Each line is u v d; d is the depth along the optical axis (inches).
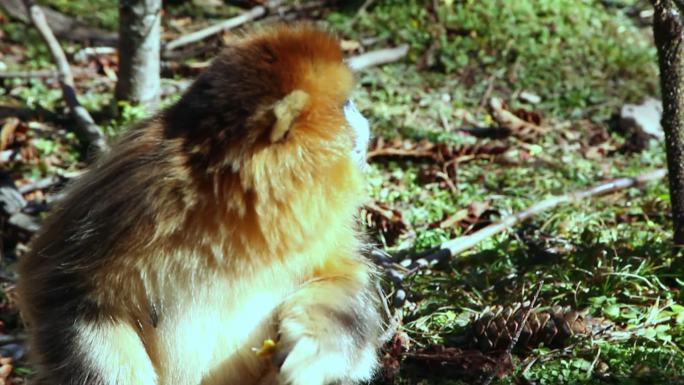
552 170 396.5
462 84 487.8
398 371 241.1
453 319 263.7
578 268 273.9
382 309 260.4
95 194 197.0
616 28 542.3
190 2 573.9
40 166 400.2
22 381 268.8
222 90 187.3
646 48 526.0
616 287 267.0
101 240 191.8
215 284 192.9
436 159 402.3
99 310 193.5
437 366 242.5
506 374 233.6
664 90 271.9
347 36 527.2
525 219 335.0
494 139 433.7
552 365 235.9
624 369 232.5
